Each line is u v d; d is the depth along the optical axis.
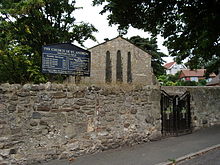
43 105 5.90
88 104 6.60
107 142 6.92
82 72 7.28
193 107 10.16
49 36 13.38
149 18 11.49
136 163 5.85
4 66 13.02
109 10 11.58
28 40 13.52
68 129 6.21
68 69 6.99
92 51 24.52
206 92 11.04
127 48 25.97
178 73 63.78
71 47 7.10
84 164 5.74
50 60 6.68
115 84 7.35
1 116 5.36
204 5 10.52
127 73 25.53
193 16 11.29
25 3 11.48
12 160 5.43
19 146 5.54
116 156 6.38
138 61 26.11
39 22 12.99
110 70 24.77
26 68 12.85
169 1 10.66
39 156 5.77
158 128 8.31
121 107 7.30
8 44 13.30
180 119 9.42
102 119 6.85
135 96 7.69
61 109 6.14
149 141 7.99
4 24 12.76
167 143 7.84
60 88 6.18
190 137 8.84
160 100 8.49
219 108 11.71
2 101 5.40
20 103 5.62
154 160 6.08
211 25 11.02
